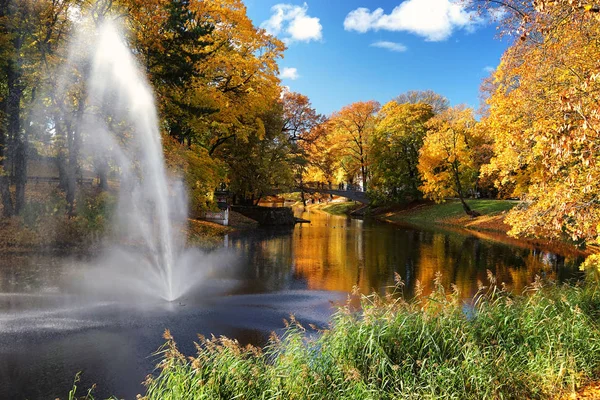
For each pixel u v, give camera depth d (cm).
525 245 2734
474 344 640
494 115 1335
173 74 1811
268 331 962
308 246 2578
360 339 648
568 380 596
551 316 796
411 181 5572
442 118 4506
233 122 2588
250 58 2453
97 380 696
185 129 2167
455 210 4703
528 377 606
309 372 561
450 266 1936
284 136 4278
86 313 1057
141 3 1727
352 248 2520
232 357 581
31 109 1906
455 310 763
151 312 1091
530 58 1062
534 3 648
